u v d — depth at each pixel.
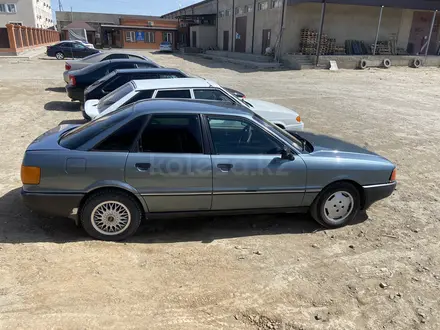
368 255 3.94
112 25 56.62
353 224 4.66
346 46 28.48
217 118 4.07
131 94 6.32
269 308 3.02
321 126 9.91
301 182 4.21
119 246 3.91
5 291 3.02
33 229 4.18
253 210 4.26
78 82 10.36
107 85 8.55
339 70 24.88
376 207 5.19
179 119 3.98
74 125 4.96
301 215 4.89
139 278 3.33
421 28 30.78
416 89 18.05
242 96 8.70
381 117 11.29
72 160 3.74
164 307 2.96
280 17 27.27
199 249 3.93
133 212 3.96
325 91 16.50
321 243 4.17
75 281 3.21
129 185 3.82
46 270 3.35
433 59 28.33
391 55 28.14
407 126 10.20
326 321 2.91
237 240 4.18
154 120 3.93
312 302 3.13
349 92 16.47
